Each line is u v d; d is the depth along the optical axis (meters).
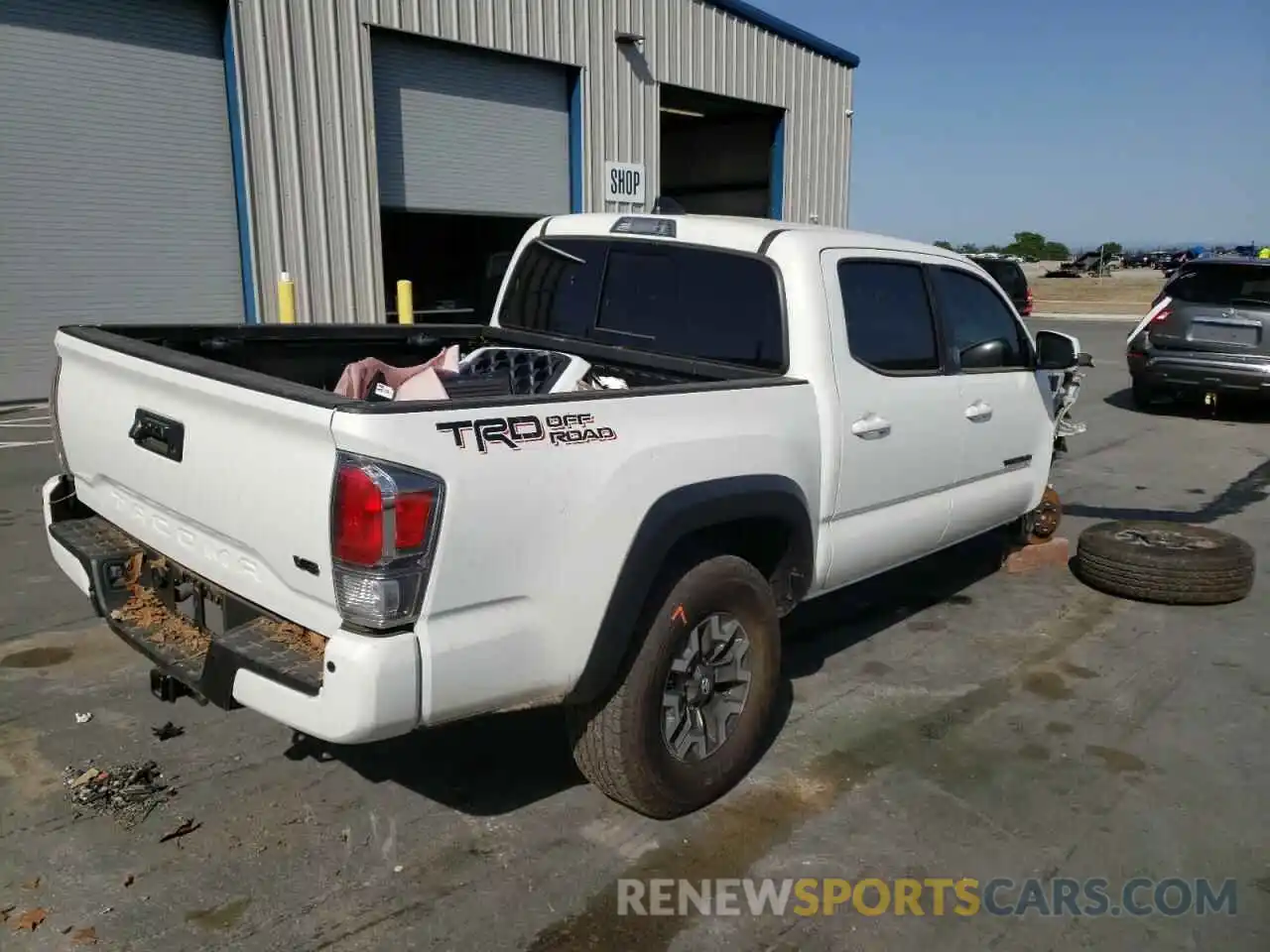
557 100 15.31
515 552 2.66
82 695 4.04
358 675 2.43
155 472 3.06
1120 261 77.69
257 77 11.59
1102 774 3.70
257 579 2.78
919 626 5.18
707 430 3.23
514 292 4.99
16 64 10.21
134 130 11.06
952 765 3.75
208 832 3.15
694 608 3.16
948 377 4.60
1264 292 11.29
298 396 2.51
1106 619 5.31
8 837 3.08
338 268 12.62
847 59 20.80
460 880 2.97
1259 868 3.16
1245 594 5.59
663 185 22.98
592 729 3.10
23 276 10.59
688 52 17.02
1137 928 2.87
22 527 6.30
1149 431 11.17
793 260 3.85
